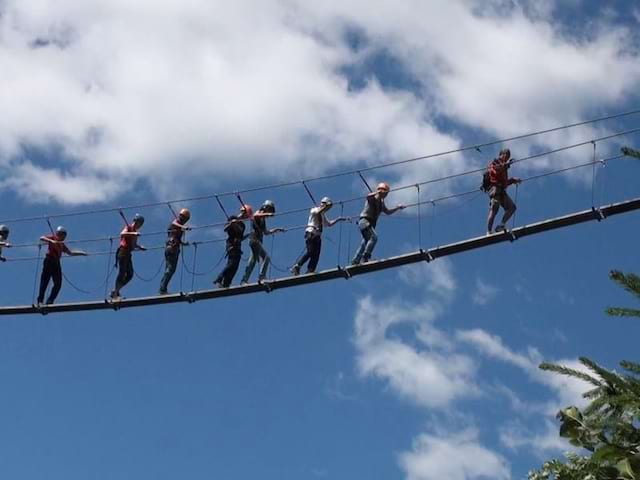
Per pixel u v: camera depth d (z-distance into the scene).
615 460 9.00
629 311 8.84
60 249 29.41
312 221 26.86
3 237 29.67
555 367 9.32
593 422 9.31
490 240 24.77
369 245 26.00
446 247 25.22
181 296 28.25
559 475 9.44
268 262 27.56
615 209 23.64
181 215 28.59
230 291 27.64
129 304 28.84
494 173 24.98
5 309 29.48
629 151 9.91
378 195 26.06
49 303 29.34
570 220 24.00
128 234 28.98
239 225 27.78
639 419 8.94
